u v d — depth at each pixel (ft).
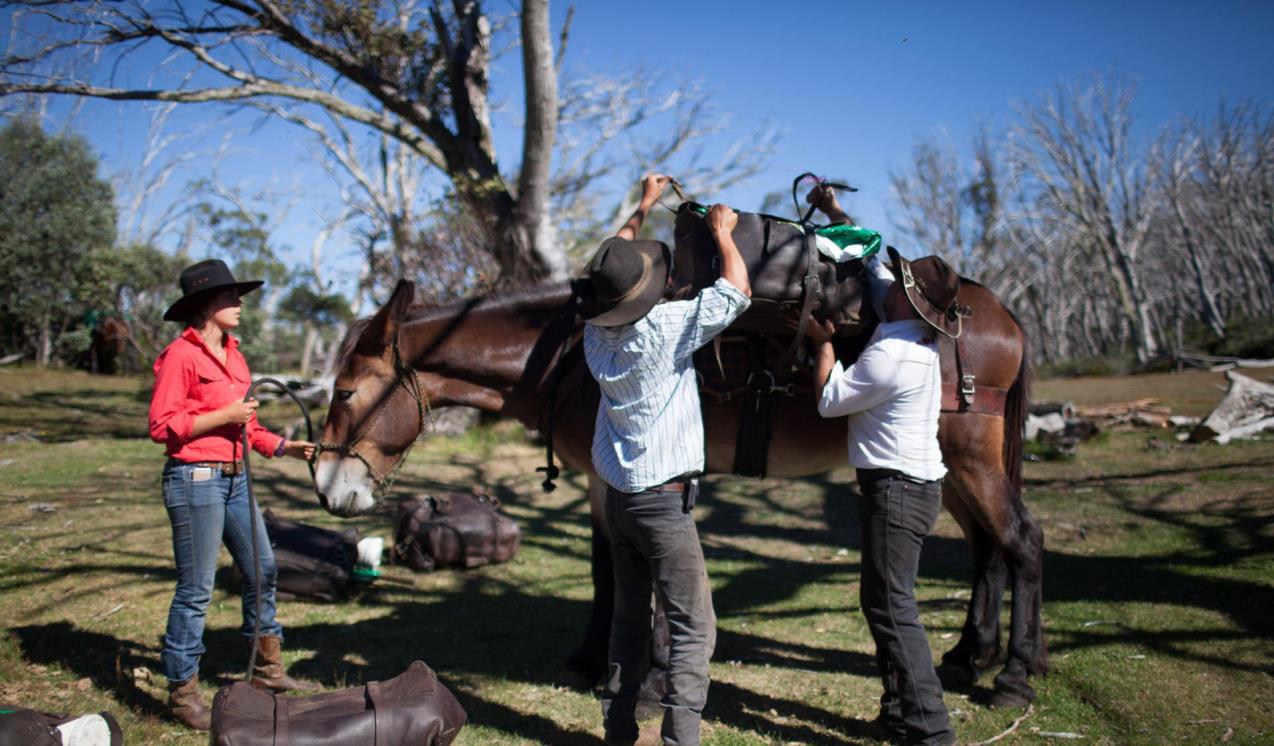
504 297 12.37
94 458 31.22
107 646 13.41
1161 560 17.48
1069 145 130.00
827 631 14.79
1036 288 165.27
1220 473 24.97
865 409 9.75
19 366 80.53
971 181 130.11
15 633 13.66
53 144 79.05
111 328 80.53
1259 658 12.35
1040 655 11.64
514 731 10.91
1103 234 134.00
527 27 32.55
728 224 9.10
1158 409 40.22
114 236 82.58
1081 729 10.59
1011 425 11.77
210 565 10.59
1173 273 161.48
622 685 9.27
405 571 18.40
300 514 23.27
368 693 8.46
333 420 12.09
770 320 10.55
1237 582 15.69
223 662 13.04
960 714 11.28
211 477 10.45
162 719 10.94
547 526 23.09
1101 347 162.50
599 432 9.24
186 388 10.42
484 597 16.69
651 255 8.75
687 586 8.83
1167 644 13.05
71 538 19.85
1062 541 19.47
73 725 8.45
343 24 37.78
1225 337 113.80
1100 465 28.12
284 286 64.85
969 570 18.07
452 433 37.52
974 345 11.21
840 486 27.73
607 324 8.46
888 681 10.33
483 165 39.50
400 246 39.17
